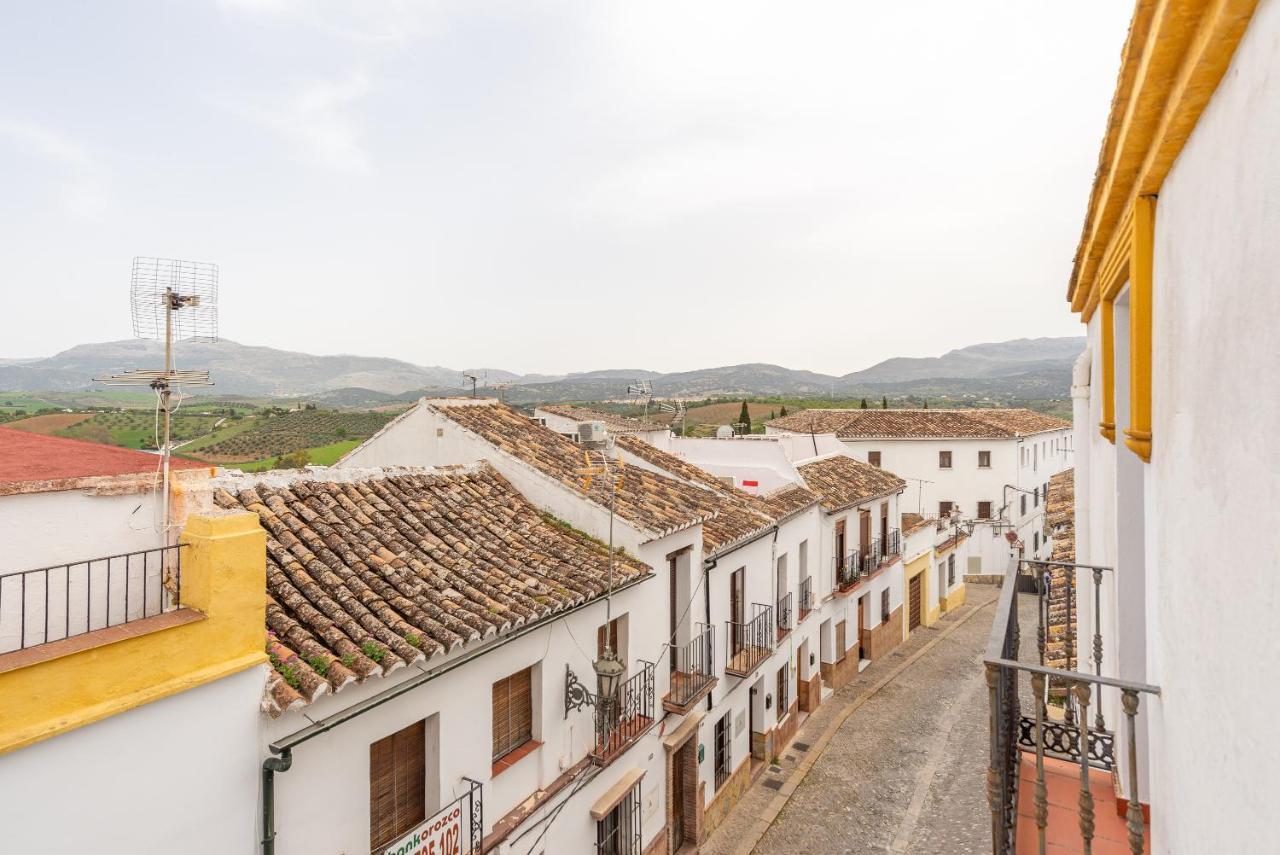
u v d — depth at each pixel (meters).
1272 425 1.74
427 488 10.37
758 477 20.00
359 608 7.15
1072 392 8.91
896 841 13.37
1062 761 5.69
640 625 10.78
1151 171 2.97
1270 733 1.80
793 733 17.44
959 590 30.50
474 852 7.61
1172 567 2.94
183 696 5.16
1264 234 1.76
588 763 9.54
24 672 4.38
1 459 5.48
